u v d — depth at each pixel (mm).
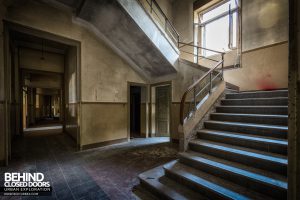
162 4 6566
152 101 6422
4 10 3281
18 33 5156
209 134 2902
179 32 6684
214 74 4324
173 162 2719
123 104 5547
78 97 4633
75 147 4871
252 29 4574
